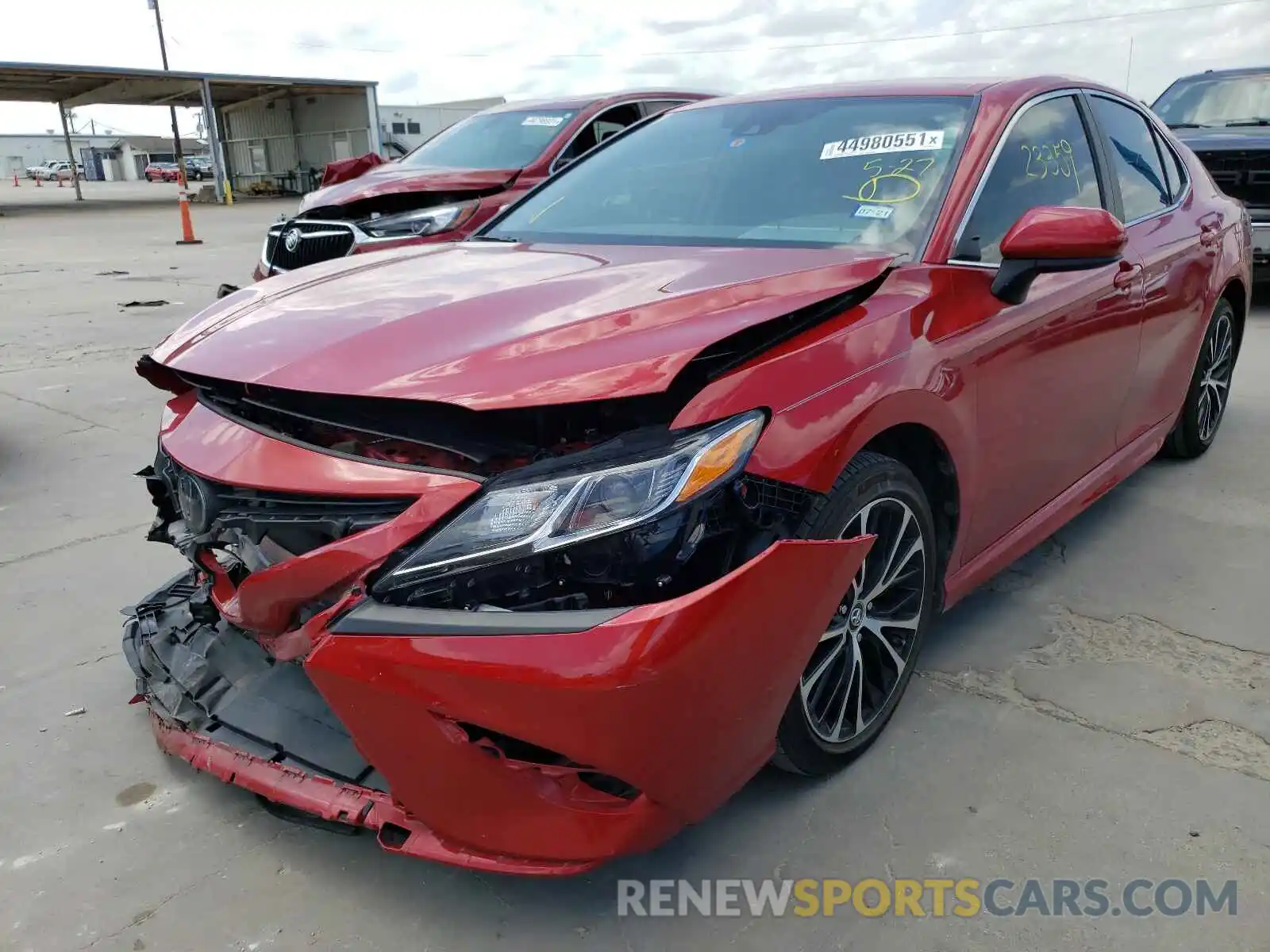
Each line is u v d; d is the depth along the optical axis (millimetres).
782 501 1938
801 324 2107
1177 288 3635
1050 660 2912
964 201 2658
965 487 2512
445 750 1744
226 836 2234
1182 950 1896
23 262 14453
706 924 1981
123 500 4305
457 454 1857
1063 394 2916
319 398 1916
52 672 2922
